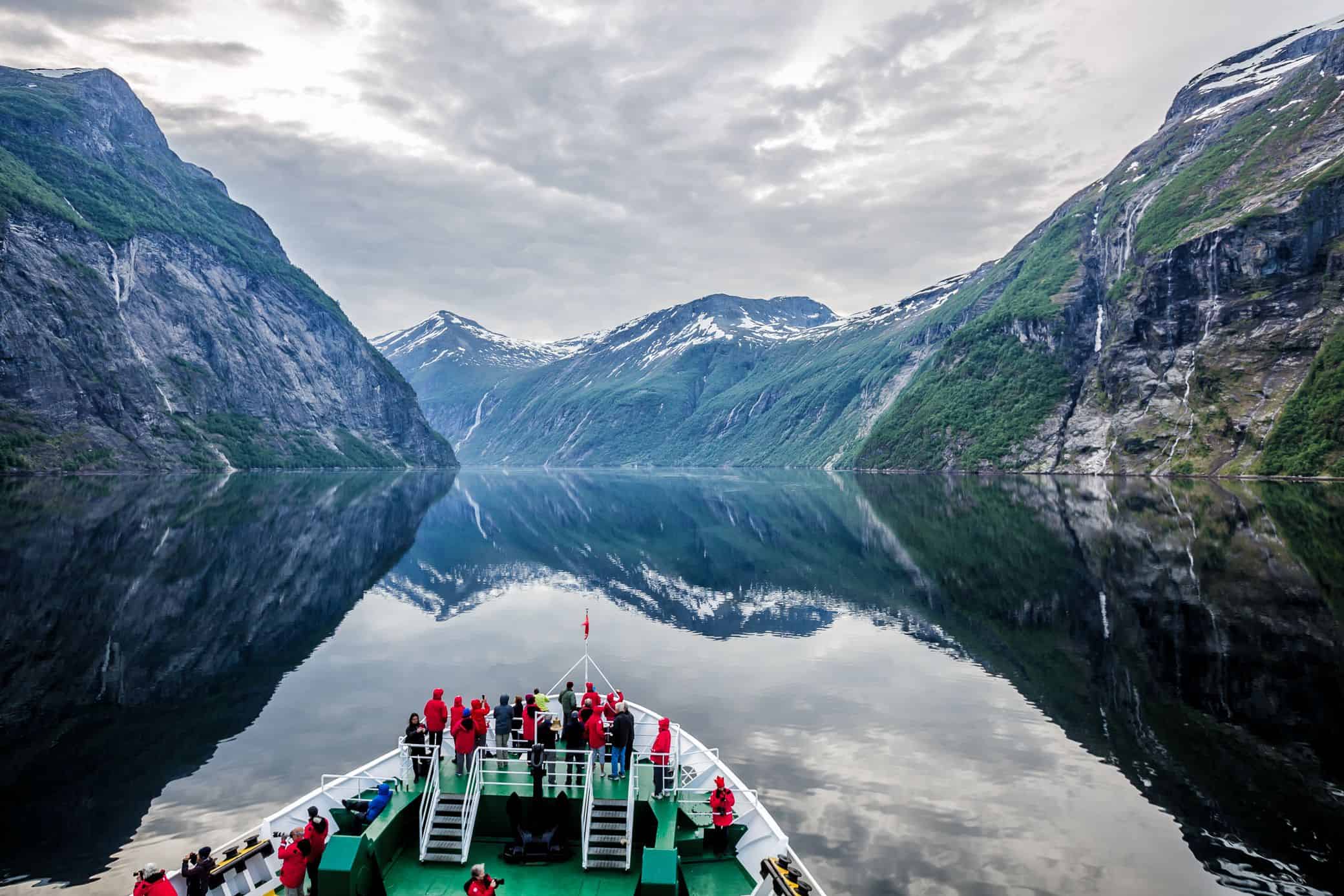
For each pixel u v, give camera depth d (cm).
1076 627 4422
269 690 3400
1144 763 2589
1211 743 2736
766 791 2389
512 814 1959
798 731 2911
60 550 6569
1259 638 4034
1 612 4541
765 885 1797
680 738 2384
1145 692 3288
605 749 2152
